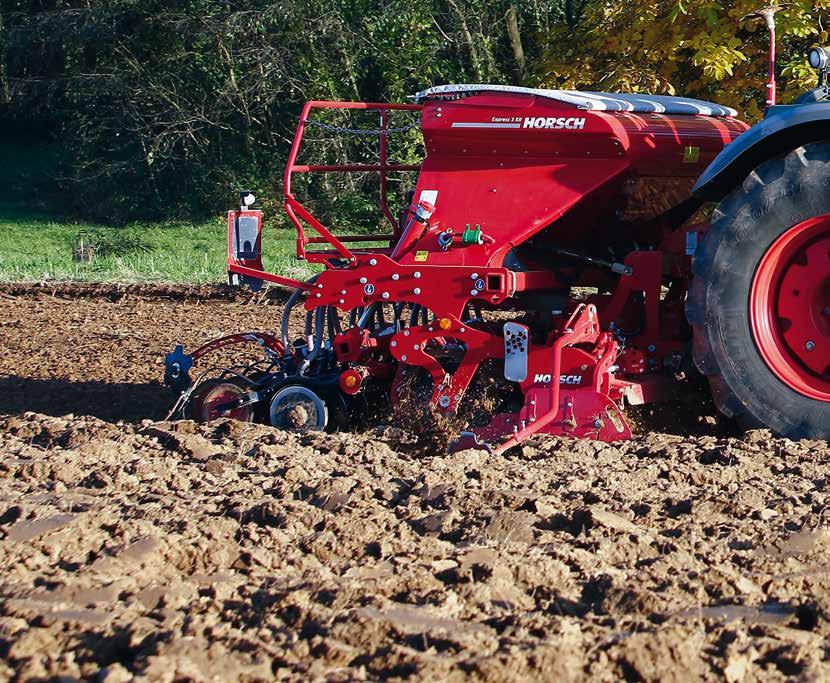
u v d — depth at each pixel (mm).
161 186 43469
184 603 5375
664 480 7375
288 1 37500
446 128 9820
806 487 7094
